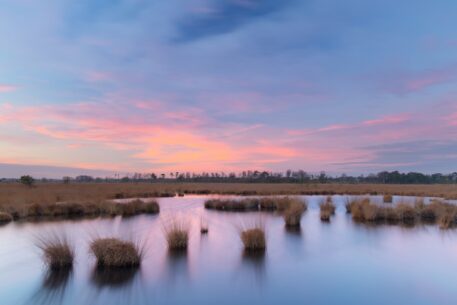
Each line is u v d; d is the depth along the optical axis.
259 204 25.75
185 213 21.73
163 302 6.66
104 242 9.49
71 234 13.67
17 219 18.53
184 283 7.80
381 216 18.97
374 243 12.25
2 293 7.11
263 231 11.91
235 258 10.09
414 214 19.06
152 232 14.29
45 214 20.47
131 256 9.19
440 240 12.82
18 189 37.66
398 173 117.31
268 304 6.64
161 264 9.35
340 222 17.66
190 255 10.40
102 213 21.42
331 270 8.91
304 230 15.08
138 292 7.24
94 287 7.48
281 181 106.94
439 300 6.92
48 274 8.40
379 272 8.77
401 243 12.24
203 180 120.50
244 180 114.00
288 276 8.38
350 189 53.44
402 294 7.23
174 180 125.94
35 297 6.90
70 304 6.54
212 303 6.67
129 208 21.12
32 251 10.85
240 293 7.23
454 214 18.11
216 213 21.70
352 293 7.28
